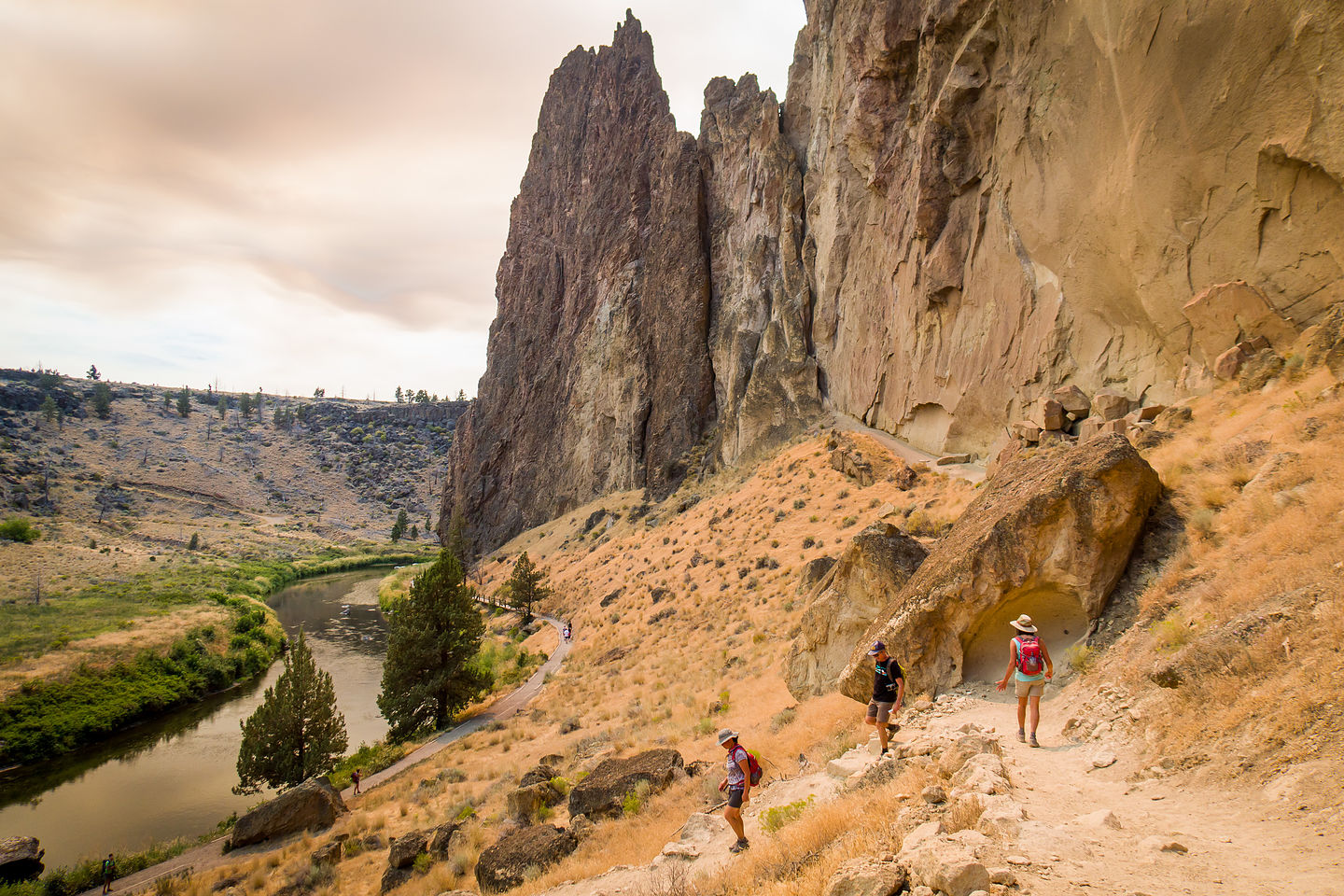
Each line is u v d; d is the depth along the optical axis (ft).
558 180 396.16
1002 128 114.73
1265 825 16.66
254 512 650.84
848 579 60.59
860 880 17.95
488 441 389.39
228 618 259.80
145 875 87.25
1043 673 29.14
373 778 109.19
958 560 42.80
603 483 311.47
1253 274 69.00
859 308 177.58
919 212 132.46
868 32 162.30
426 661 134.92
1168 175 77.82
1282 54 63.87
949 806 21.81
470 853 60.34
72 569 354.54
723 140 274.57
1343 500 29.78
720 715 76.48
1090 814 19.44
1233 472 40.50
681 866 32.91
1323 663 21.04
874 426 167.63
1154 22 77.20
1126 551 39.17
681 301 276.82
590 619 181.16
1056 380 102.12
